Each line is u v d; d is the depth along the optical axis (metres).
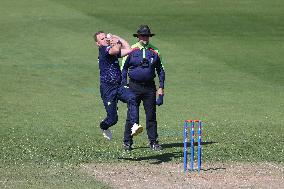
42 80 101.12
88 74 106.06
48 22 143.00
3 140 65.06
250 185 50.12
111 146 63.59
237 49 126.50
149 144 64.56
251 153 61.06
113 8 159.12
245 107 86.31
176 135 69.62
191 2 167.62
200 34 137.75
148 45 61.88
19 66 109.62
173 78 104.62
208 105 87.38
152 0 168.88
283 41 134.12
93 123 75.38
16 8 155.50
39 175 52.34
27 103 86.25
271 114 82.19
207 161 57.84
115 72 57.44
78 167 55.12
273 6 165.38
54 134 68.69
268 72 110.06
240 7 163.62
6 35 131.50
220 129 72.75
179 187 49.19
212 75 107.06
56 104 86.12
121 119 78.44
